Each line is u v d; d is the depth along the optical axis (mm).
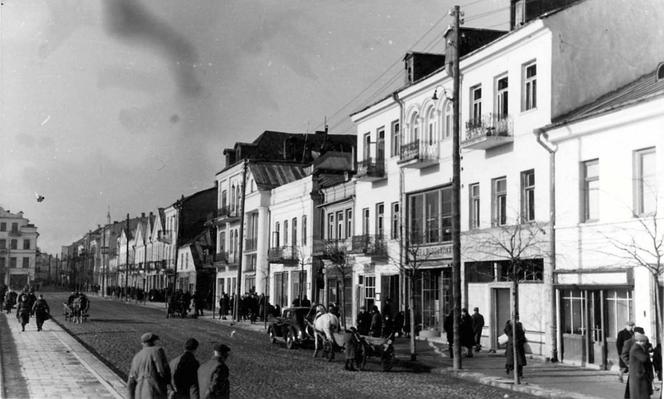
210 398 8930
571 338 22922
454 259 21156
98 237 145875
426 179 33281
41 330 33594
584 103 24938
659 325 19375
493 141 26859
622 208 21250
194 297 51375
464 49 31938
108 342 27906
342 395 15859
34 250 129500
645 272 20125
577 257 22906
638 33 25922
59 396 14055
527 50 25984
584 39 25172
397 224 36000
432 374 20500
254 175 57750
